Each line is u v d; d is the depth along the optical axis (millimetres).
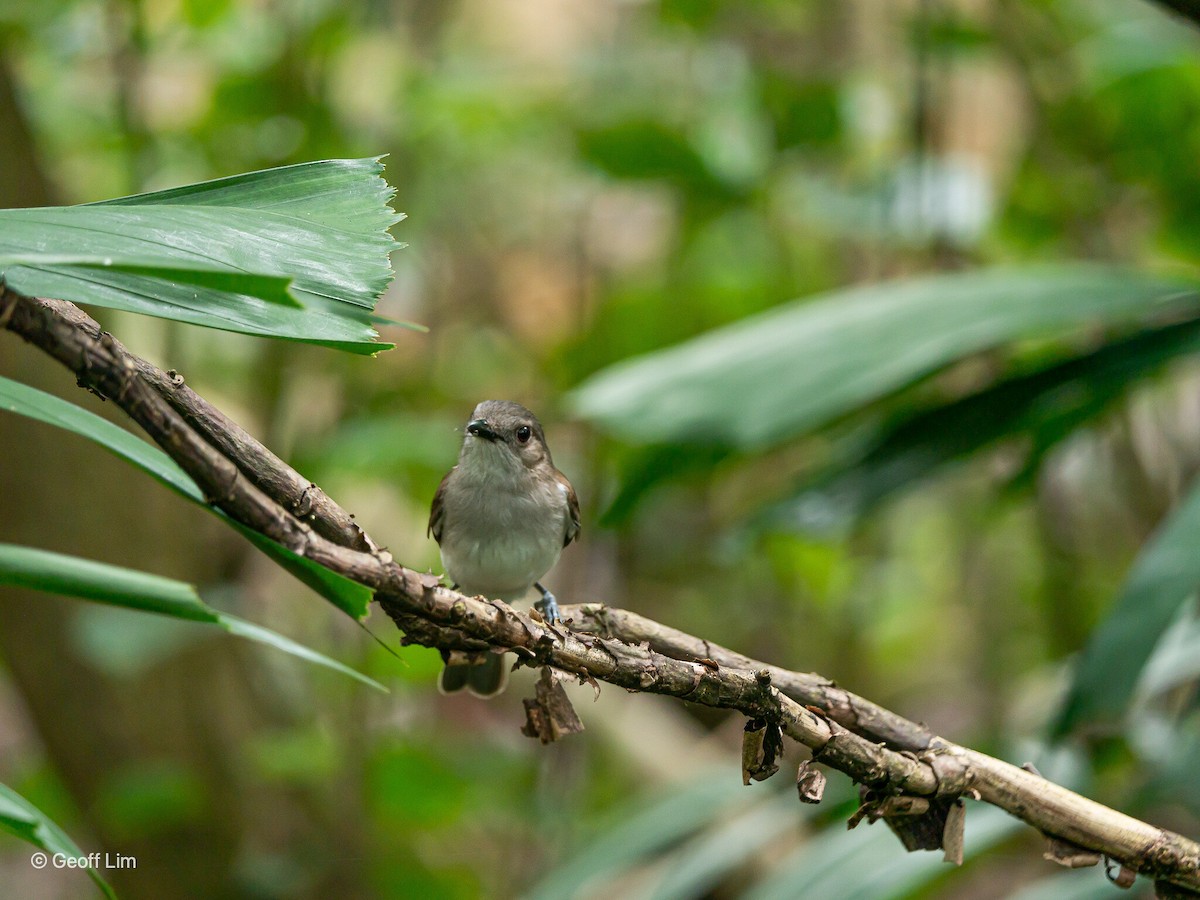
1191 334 6812
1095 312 6883
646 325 13867
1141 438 13102
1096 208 12102
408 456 11641
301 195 3137
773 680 4633
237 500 2826
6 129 10695
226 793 11242
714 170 12383
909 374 6875
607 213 17453
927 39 12039
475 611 3596
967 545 15359
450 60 15188
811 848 7676
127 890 11227
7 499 10391
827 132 12211
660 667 3936
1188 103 11055
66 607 10602
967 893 11227
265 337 2668
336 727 12258
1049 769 7844
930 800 4395
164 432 2711
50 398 2566
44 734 11031
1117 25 12445
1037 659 15445
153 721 11008
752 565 15039
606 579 13789
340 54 12914
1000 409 7184
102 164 14141
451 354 16234
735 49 14797
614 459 12539
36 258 2193
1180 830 10789
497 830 14070
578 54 15594
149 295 2682
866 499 7367
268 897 11180
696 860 8477
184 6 11766
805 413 6977
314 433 13867
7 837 11953
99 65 13242
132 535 10859
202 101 12992
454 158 15055
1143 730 8102
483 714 14758
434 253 15578
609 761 13555
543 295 16672
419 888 11773
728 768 9406
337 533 3615
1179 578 5586
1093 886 6934
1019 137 13656
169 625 9852
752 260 14531
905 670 17062
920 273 13336
